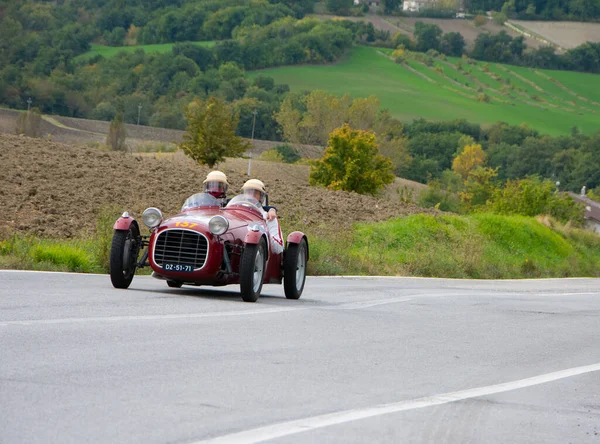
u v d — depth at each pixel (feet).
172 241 72.95
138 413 34.32
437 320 76.13
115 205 162.91
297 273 84.94
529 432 37.06
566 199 348.59
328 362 49.29
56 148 237.25
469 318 80.28
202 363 45.32
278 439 32.19
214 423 33.76
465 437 35.22
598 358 60.85
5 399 34.76
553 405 43.11
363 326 66.85
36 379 38.47
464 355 56.90
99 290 74.74
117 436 31.04
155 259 73.10
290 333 59.11
